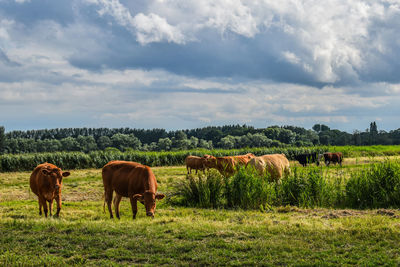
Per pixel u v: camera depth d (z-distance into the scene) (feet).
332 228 26.35
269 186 42.29
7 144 404.77
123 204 44.27
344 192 43.06
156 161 123.85
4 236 26.35
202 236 25.66
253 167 45.65
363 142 435.94
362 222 27.81
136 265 20.59
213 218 33.35
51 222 30.01
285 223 28.81
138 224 29.45
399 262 19.57
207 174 44.62
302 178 43.16
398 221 28.76
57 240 25.35
